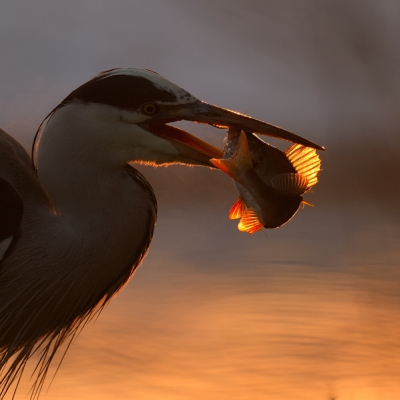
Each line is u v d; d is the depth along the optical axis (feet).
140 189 30.68
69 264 30.58
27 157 30.86
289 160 30.53
